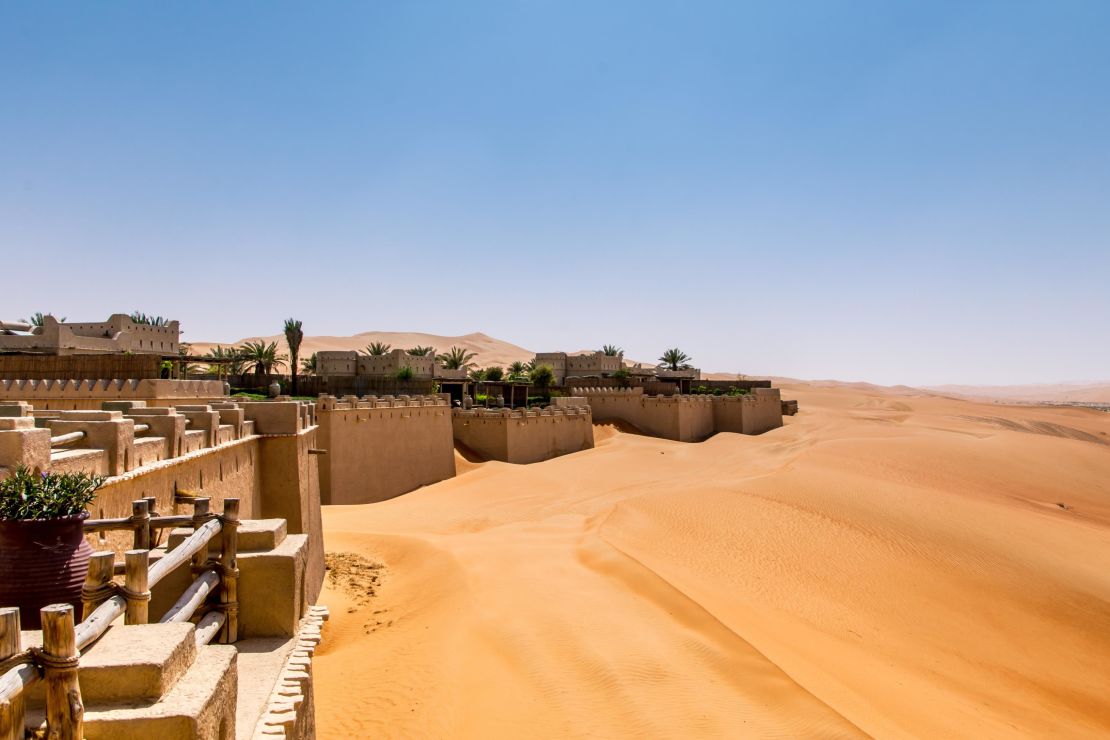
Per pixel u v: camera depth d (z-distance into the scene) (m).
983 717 17.45
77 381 23.84
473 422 56.38
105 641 4.83
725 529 32.44
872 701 16.58
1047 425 114.69
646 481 48.66
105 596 5.56
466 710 14.27
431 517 36.16
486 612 19.55
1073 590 28.83
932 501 39.56
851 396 163.75
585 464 54.34
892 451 57.56
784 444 67.00
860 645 21.38
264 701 6.64
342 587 22.78
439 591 21.88
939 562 30.55
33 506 6.05
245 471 17.42
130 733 4.29
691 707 14.98
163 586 7.58
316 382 62.44
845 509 36.44
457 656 16.55
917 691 18.25
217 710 4.86
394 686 14.95
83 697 4.45
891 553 31.05
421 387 62.50
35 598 5.99
